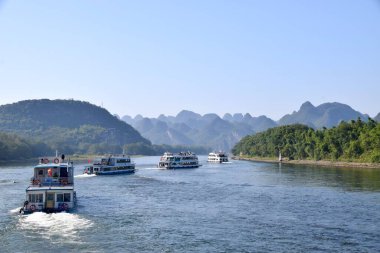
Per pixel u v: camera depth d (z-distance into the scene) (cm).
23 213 7831
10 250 5534
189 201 9525
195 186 12875
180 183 13950
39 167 8450
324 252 5362
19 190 11875
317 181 13888
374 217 7388
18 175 17488
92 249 5575
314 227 6662
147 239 6038
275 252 5375
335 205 8681
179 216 7669
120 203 9300
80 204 9156
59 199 7962
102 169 18400
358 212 7869
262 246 5638
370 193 10456
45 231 6519
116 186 13075
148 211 8219
